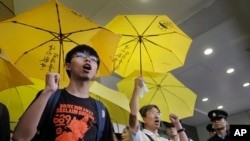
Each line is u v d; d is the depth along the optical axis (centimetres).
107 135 109
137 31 192
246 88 642
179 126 202
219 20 368
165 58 200
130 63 198
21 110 180
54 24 151
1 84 142
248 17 366
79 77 111
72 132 96
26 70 150
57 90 108
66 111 101
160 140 189
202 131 880
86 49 118
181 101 237
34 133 93
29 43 152
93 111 107
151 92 231
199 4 330
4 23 143
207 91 629
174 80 238
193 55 459
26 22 148
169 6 326
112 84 474
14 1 281
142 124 202
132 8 321
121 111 199
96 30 155
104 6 314
